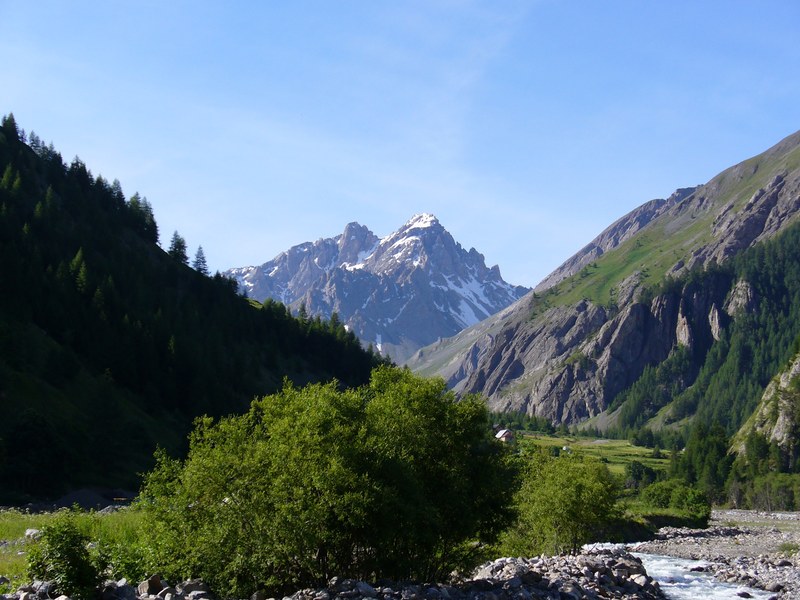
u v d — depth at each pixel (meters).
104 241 197.88
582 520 54.72
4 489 95.88
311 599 23.47
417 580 29.53
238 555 24.66
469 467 31.53
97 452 113.62
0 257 143.38
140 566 25.64
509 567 36.03
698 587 40.62
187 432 139.75
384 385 32.97
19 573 23.89
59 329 143.75
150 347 154.88
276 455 25.56
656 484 135.00
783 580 42.91
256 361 190.00
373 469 26.95
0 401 110.19
